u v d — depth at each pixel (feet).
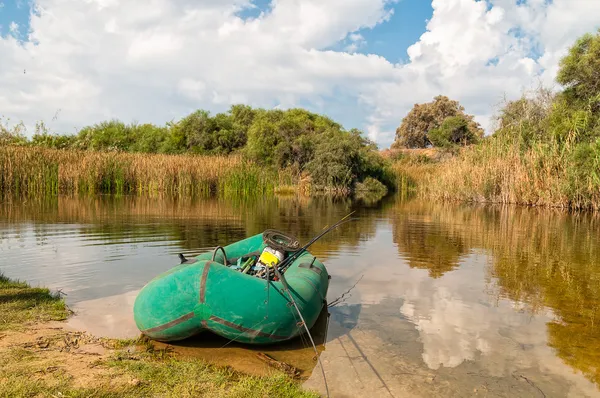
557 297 22.11
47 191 68.03
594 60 78.79
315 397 12.32
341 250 33.55
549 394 12.96
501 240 38.68
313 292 17.67
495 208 70.33
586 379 13.91
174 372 13.21
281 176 117.29
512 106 90.17
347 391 12.92
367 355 15.38
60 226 39.29
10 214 46.14
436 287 23.68
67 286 21.47
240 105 166.50
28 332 15.48
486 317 19.25
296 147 123.95
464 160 89.92
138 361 13.87
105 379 12.30
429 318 19.04
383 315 19.39
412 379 13.71
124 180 78.95
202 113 141.28
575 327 18.20
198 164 89.92
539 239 39.50
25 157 66.08
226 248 22.82
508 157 79.20
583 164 65.98
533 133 82.48
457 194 86.89
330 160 116.26
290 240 22.34
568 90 85.15
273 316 15.51
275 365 14.32
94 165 74.28
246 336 15.40
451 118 175.42
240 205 66.69
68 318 17.26
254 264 21.44
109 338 15.61
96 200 63.41
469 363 14.87
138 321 15.70
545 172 73.15
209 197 80.38
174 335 15.46
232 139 142.20
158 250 29.94
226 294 15.11
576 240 38.96
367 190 121.49
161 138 148.77
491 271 27.30
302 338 16.80
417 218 55.26
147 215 48.65
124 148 144.46
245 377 13.21
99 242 32.42
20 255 27.73
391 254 32.17
